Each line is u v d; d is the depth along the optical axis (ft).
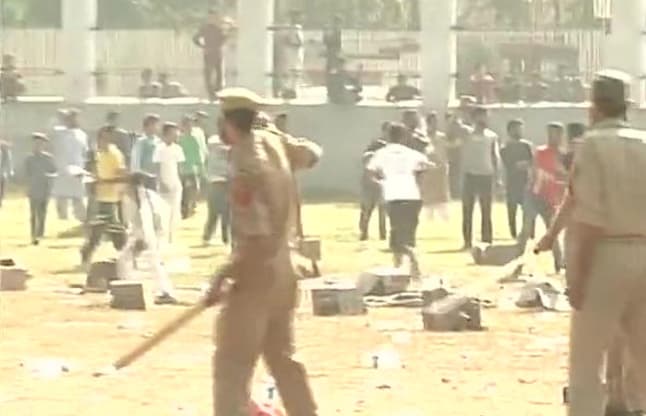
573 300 86.58
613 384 99.66
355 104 363.35
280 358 88.02
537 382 125.59
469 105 319.88
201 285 196.34
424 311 157.99
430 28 370.32
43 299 182.91
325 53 370.73
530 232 216.54
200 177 293.23
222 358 85.81
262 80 372.17
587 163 85.46
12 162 364.58
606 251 85.35
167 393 119.85
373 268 207.62
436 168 279.49
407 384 124.36
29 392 120.16
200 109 364.38
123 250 191.31
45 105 368.27
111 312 171.32
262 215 84.38
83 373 129.39
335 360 136.46
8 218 300.61
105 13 453.58
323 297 168.04
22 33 379.76
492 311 172.86
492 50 375.25
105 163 207.72
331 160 363.76
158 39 380.37
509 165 254.27
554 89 370.12
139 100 370.94
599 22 384.68
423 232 277.44
